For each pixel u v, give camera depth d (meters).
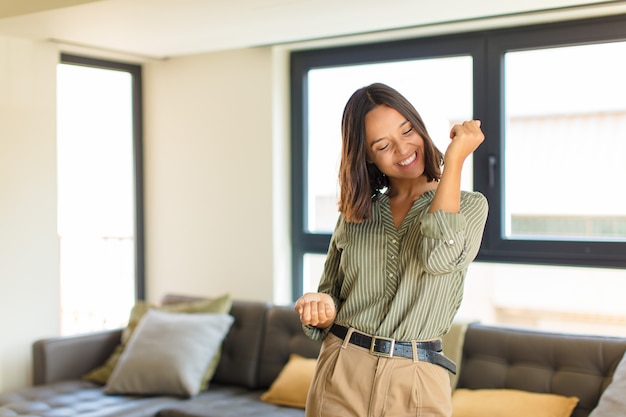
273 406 3.43
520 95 3.62
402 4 3.17
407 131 1.74
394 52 3.88
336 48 4.06
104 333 4.11
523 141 3.65
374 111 1.74
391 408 1.69
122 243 4.94
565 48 3.50
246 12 3.30
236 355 3.85
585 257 3.39
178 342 3.68
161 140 4.62
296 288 4.29
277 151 4.18
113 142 4.71
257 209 4.23
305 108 4.21
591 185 3.53
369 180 1.82
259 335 3.84
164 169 4.61
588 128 3.53
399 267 1.73
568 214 3.58
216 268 4.42
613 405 2.55
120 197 4.74
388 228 1.78
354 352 1.74
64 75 4.72
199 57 4.42
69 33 3.75
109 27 3.60
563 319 3.83
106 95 4.70
